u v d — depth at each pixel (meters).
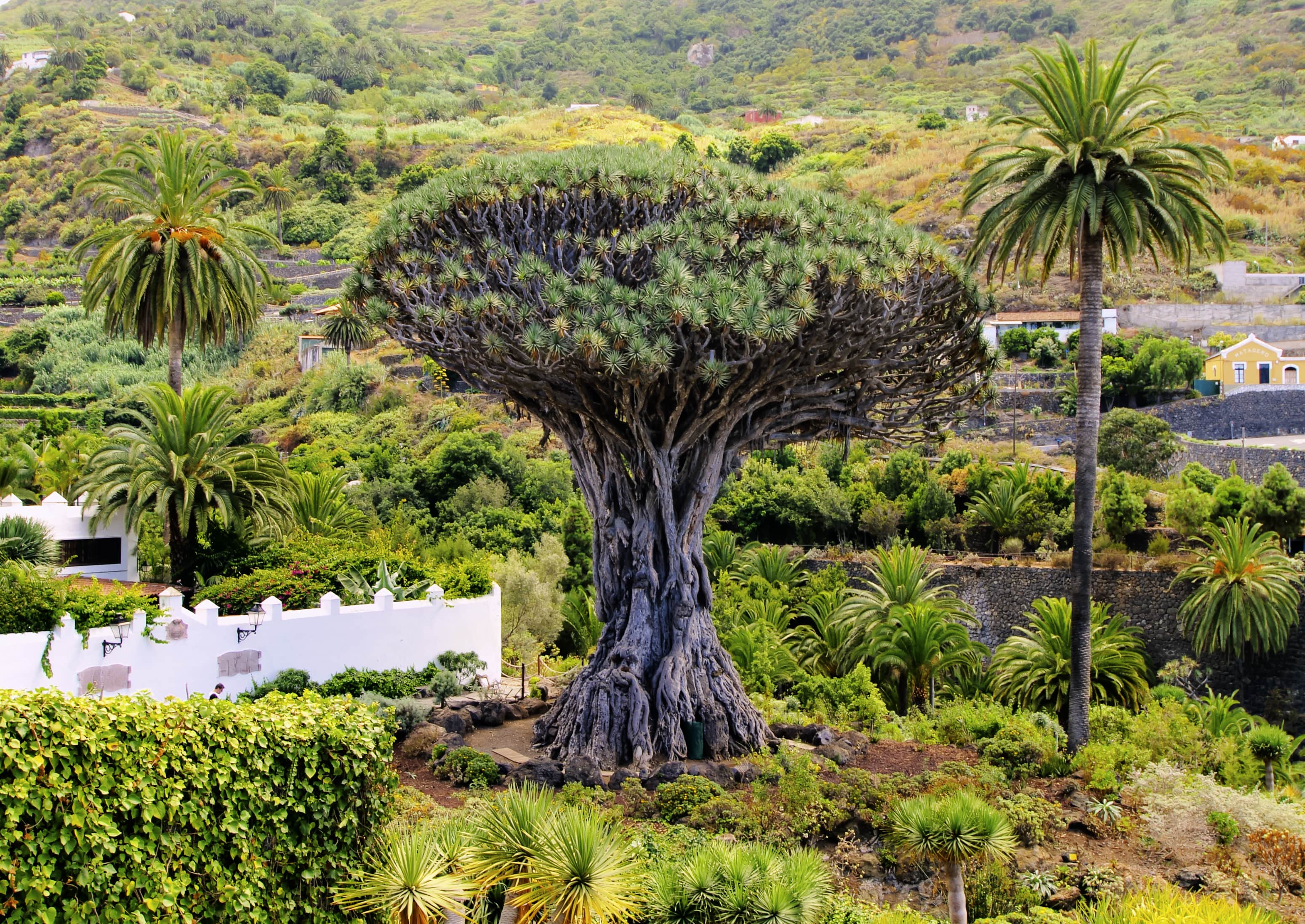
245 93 165.00
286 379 81.50
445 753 21.89
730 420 23.69
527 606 36.62
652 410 23.72
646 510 23.92
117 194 35.03
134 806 10.75
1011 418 65.31
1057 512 50.41
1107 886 17.53
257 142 137.12
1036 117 26.94
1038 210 26.48
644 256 22.83
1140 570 43.22
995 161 26.81
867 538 53.97
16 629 22.81
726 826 18.84
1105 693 35.88
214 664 24.72
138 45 176.50
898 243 22.31
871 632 37.19
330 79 191.12
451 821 13.98
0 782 9.67
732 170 24.42
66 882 10.05
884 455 60.25
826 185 112.50
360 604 27.97
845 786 20.34
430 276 22.08
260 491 33.88
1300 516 43.06
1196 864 18.64
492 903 12.56
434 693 27.17
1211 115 141.00
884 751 24.66
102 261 33.75
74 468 43.72
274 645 25.66
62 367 81.19
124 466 32.75
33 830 9.84
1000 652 38.53
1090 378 26.84
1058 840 19.72
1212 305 77.62
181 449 32.88
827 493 54.34
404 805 17.62
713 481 24.19
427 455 62.88
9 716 9.86
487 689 28.47
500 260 22.02
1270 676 38.75
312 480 43.22
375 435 68.94
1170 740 26.83
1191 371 65.50
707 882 12.64
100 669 23.05
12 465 41.88
